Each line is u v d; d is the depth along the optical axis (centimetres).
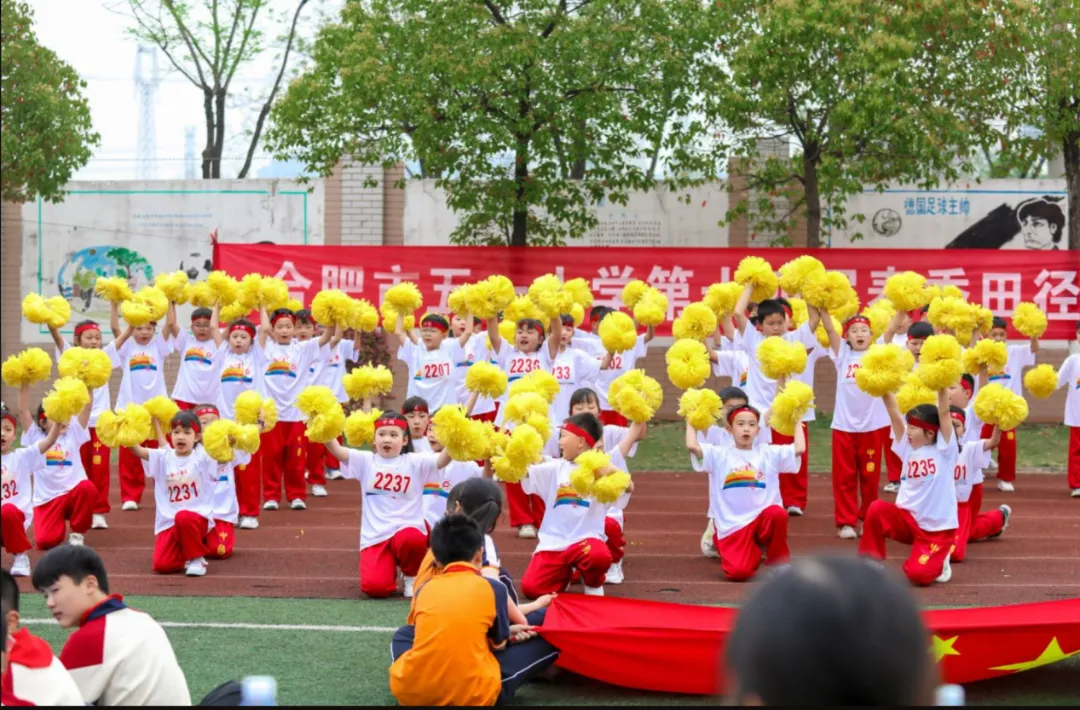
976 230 1700
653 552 954
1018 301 1580
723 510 844
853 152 1478
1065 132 1525
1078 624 557
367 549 800
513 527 1039
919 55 1452
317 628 705
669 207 1738
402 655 537
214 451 859
